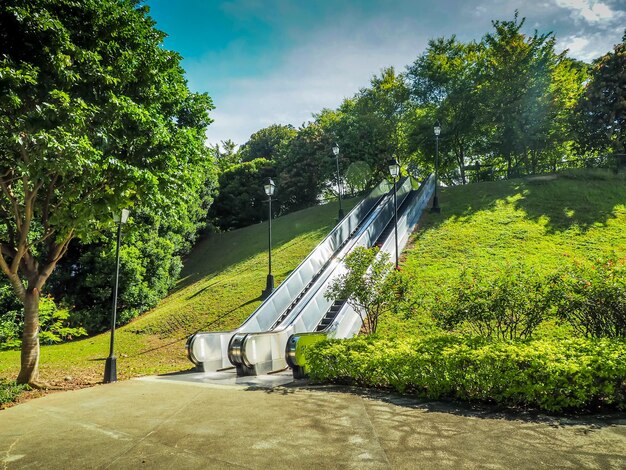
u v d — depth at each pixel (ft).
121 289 79.46
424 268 61.31
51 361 53.21
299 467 13.91
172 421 20.61
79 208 31.60
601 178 89.97
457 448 15.17
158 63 38.75
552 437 15.99
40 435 19.29
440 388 22.94
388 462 14.06
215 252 121.60
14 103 26.50
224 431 18.38
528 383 20.06
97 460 15.44
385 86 147.54
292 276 63.41
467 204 90.33
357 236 76.23
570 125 111.65
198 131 49.29
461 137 135.95
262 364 39.27
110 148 34.71
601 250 58.44
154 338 63.36
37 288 36.37
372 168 140.67
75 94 32.07
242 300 69.97
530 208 80.79
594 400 19.77
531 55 115.75
